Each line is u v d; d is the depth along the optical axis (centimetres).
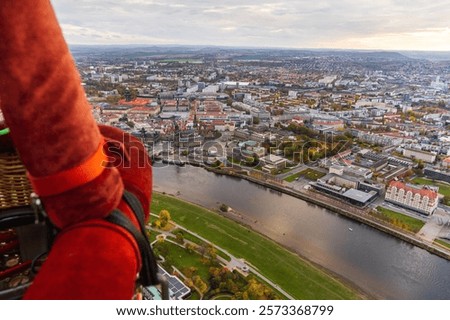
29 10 75
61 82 79
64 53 82
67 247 79
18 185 133
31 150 80
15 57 75
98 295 72
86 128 83
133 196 103
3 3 73
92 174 82
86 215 84
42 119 78
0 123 131
